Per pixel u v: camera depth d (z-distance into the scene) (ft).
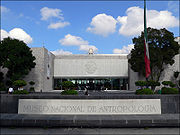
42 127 29.76
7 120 30.12
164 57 98.99
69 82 42.11
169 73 110.83
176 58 112.27
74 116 32.58
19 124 29.86
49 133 26.63
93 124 29.48
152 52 94.73
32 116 32.53
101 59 135.03
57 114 34.35
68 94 39.11
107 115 33.63
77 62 135.64
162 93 42.01
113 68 133.80
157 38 97.04
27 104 35.17
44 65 115.55
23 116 32.53
